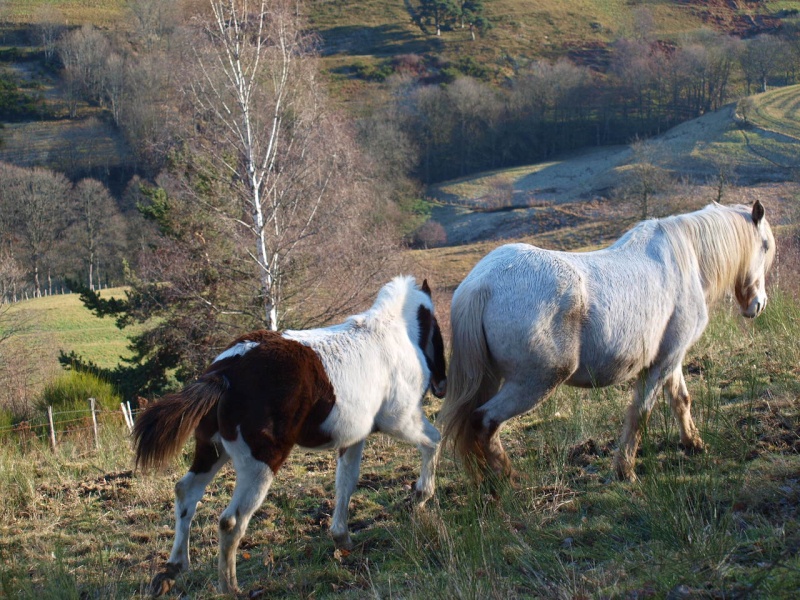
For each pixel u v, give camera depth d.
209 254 18.97
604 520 5.08
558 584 4.25
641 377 5.91
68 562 5.69
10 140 65.75
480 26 113.44
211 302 19.08
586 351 5.52
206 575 5.22
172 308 19.53
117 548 5.91
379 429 5.44
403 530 5.30
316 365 4.91
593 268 5.61
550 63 103.12
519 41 111.00
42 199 45.75
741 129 61.38
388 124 59.06
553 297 5.32
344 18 119.19
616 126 79.44
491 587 4.17
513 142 76.81
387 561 5.16
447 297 22.55
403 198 49.78
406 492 6.27
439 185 67.75
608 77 91.25
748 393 7.05
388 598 4.52
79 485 7.53
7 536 6.36
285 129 18.64
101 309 20.25
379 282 19.39
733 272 6.33
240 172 18.41
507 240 47.62
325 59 98.81
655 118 80.31
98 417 12.32
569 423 6.91
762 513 4.80
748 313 6.82
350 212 19.11
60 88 78.06
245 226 17.94
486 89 80.62
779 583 3.82
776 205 38.94
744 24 120.44
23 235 45.91
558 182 63.62
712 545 4.27
